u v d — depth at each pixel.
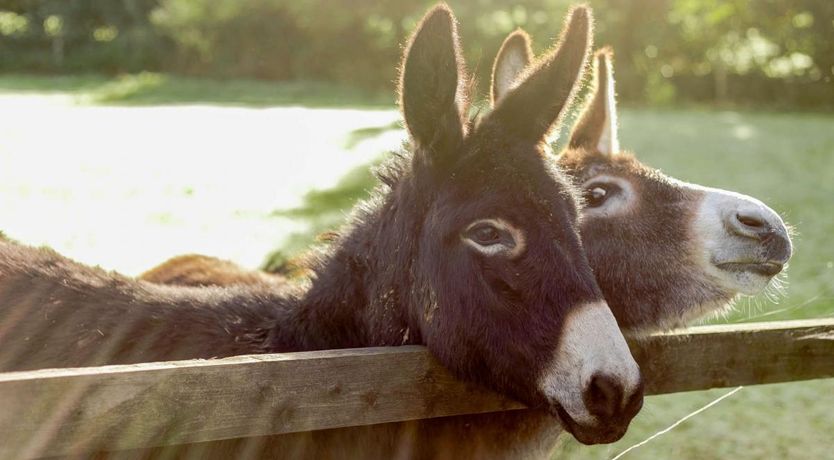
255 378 1.89
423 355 2.20
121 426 1.73
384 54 33.62
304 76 34.16
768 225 2.91
